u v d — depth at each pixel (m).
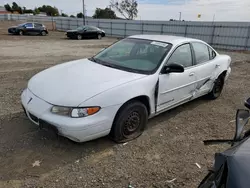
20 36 24.00
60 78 3.33
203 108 4.95
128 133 3.44
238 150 1.60
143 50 4.05
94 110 2.87
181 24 23.27
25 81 6.41
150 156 3.13
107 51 4.40
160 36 4.57
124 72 3.53
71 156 3.03
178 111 4.73
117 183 2.61
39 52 12.84
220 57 5.35
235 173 1.37
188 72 4.20
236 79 7.78
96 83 3.12
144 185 2.60
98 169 2.82
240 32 19.16
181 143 3.50
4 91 5.41
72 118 2.80
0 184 2.50
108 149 3.22
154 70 3.62
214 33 20.88
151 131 3.81
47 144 3.25
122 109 3.21
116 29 30.02
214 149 3.38
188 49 4.33
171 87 3.87
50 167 2.80
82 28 24.66
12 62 9.38
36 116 2.99
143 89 3.37
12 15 55.88
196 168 2.94
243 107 5.12
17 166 2.79
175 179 2.72
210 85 5.05
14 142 3.26
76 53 13.03
